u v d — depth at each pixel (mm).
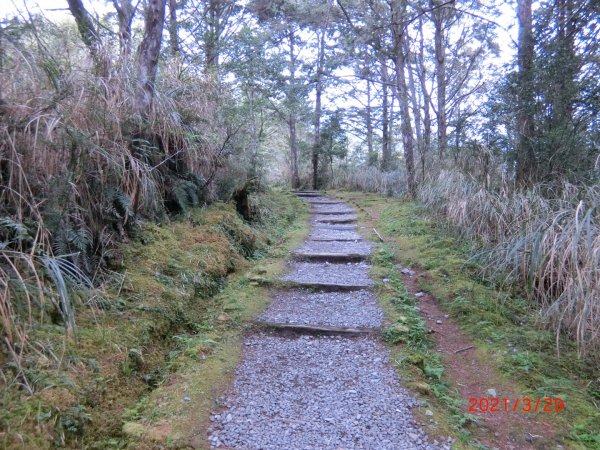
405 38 11906
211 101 6504
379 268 5461
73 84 3600
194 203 5648
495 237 5348
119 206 3957
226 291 4555
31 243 2852
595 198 3906
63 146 3221
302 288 4848
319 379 3078
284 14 13156
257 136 9914
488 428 2592
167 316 3480
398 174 12938
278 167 20156
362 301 4543
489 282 4734
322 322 3998
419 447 2338
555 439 2480
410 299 4539
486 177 6266
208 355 3256
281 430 2455
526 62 6125
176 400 2621
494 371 3223
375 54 11680
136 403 2592
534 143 5734
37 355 2375
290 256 6020
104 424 2318
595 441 2461
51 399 2168
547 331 3723
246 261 5590
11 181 2877
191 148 5504
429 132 11570
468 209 5891
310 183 17781
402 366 3217
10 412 2004
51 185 3066
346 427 2500
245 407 2680
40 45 3416
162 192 5082
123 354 2803
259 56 9258
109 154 3693
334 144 17703
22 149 3041
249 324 3877
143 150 4324
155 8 4941
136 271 3777
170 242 4535
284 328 3842
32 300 2584
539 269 3850
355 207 10633
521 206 5090
